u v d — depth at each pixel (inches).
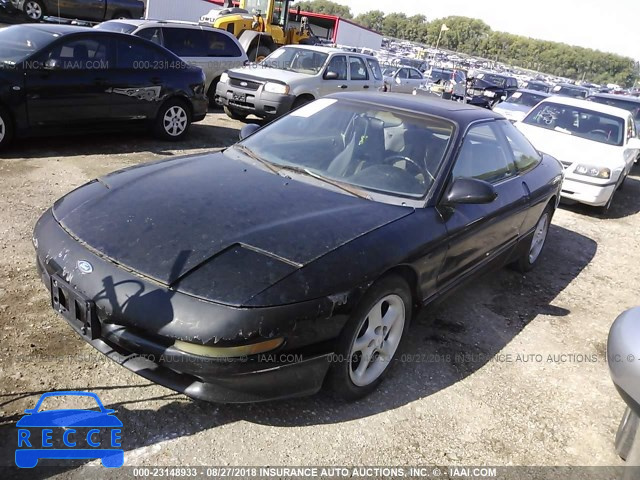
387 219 118.6
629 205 367.9
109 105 292.2
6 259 153.9
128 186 123.4
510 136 177.6
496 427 115.0
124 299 94.0
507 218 157.9
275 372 95.0
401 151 140.2
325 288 97.9
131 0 753.6
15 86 252.8
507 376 134.5
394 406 116.1
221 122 430.0
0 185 213.8
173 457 94.3
